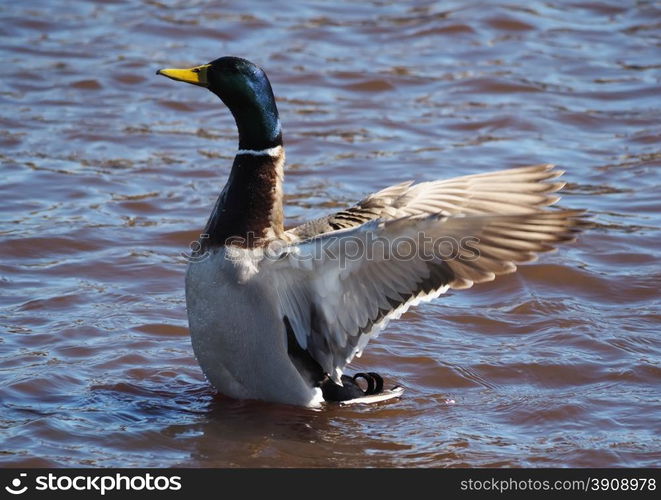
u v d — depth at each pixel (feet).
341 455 31.63
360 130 61.41
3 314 40.16
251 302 32.32
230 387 33.99
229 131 61.67
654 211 51.37
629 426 33.32
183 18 77.77
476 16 78.07
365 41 74.64
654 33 76.23
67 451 31.22
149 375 36.32
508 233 29.40
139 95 66.08
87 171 55.16
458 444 32.24
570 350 38.45
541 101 65.46
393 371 37.14
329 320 32.76
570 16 79.36
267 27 76.59
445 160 57.16
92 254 46.06
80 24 76.59
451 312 41.70
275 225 33.19
